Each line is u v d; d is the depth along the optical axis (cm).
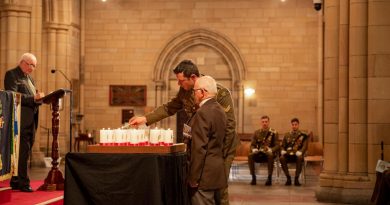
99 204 670
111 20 2684
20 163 962
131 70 2680
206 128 671
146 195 664
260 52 2630
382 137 1212
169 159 692
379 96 1218
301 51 2612
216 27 2647
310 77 2608
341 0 1283
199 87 692
